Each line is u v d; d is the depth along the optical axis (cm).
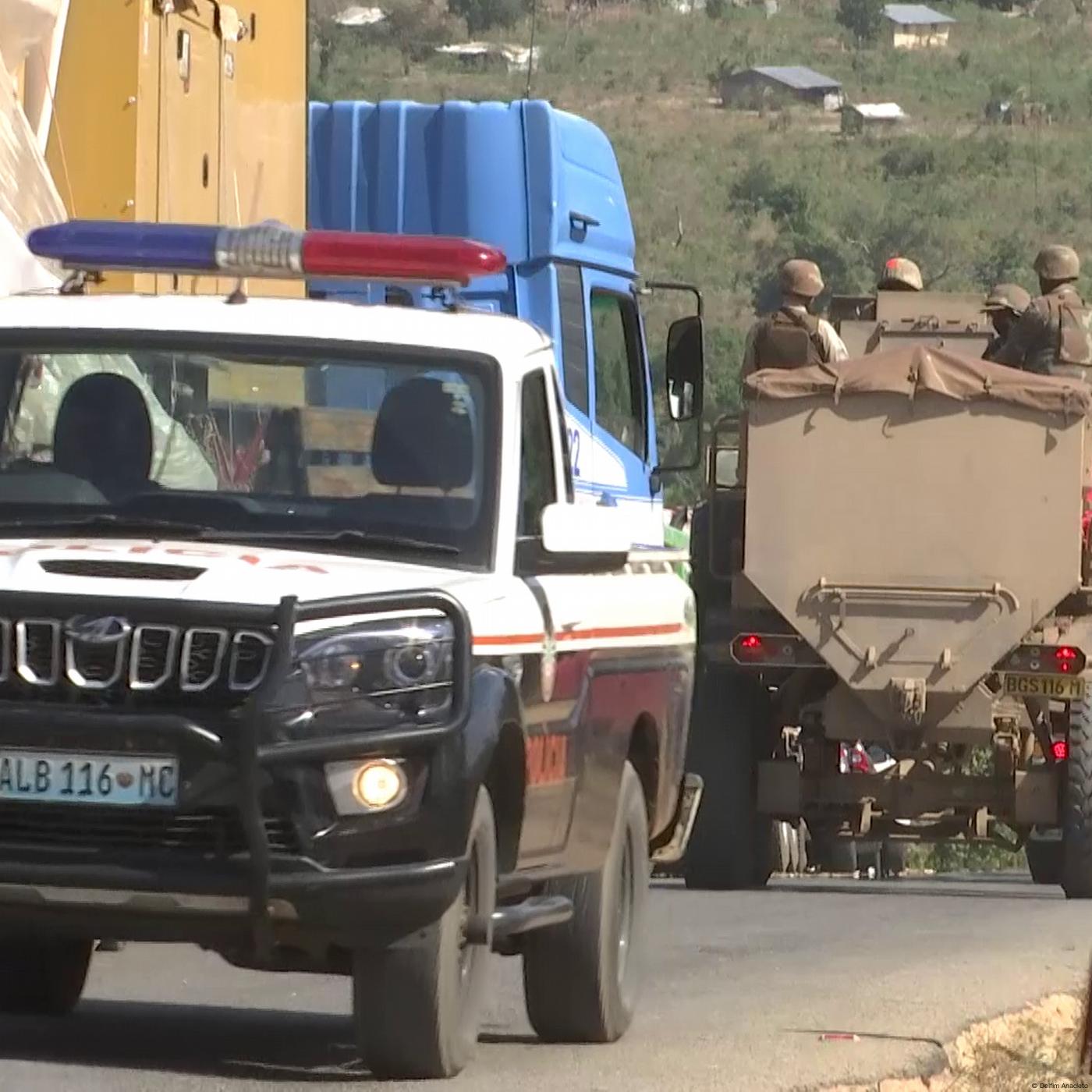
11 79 5147
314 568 3183
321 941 3092
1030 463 6400
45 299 3622
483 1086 3184
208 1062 3372
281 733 3019
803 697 6856
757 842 6962
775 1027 3866
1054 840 7281
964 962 4759
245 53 6281
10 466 3469
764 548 6488
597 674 3597
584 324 6756
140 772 3027
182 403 3491
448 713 3091
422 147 6844
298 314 3578
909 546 6438
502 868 3325
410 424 3469
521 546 3462
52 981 3809
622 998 3797
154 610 3052
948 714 6531
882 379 6412
